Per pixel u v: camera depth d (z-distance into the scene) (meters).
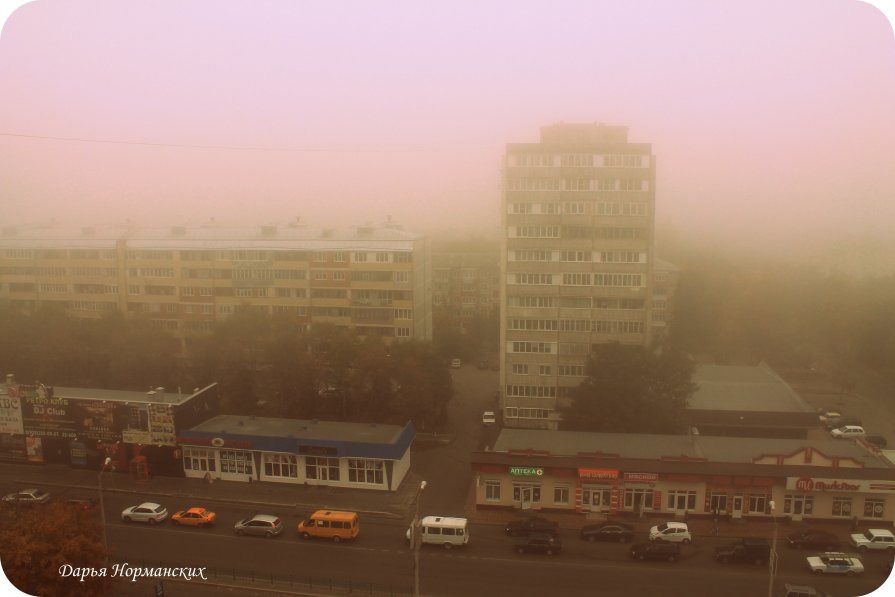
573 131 72.75
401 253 83.75
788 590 37.59
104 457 58.59
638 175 69.81
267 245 86.62
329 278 85.38
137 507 48.94
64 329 79.69
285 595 38.50
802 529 47.41
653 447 53.38
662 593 38.66
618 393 60.34
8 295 93.19
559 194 70.44
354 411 69.62
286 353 68.38
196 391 62.03
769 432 64.44
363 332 85.19
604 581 40.06
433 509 50.97
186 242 88.62
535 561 42.75
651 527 47.69
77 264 91.31
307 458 55.16
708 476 48.41
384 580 40.12
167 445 57.22
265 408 71.38
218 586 39.38
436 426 70.38
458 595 38.31
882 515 47.78
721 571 41.41
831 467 47.72
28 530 34.78
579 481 49.97
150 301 89.94
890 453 54.31
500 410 75.75
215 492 54.12
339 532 45.47
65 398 59.12
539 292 71.44
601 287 70.69
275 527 46.12
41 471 58.81
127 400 58.50
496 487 51.03
